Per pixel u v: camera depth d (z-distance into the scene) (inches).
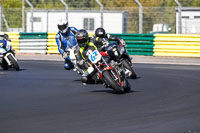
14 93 1247.5
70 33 1503.4
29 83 1475.1
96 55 1180.5
